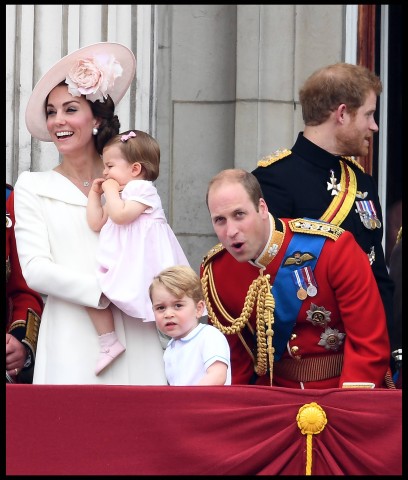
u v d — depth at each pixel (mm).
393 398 20422
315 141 24625
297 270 22203
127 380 23062
